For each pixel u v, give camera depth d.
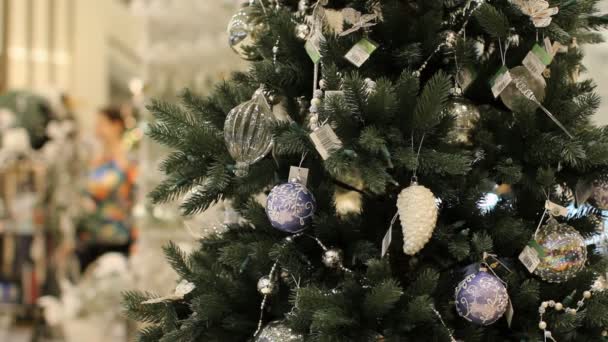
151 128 1.95
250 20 1.98
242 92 1.93
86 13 9.45
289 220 1.80
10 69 8.95
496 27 1.76
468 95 1.93
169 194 1.92
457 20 1.90
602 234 1.98
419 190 1.72
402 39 1.84
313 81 1.90
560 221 1.89
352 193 2.12
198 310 1.83
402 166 1.79
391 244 1.89
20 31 8.98
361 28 1.83
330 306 1.71
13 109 5.89
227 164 1.89
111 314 4.53
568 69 1.90
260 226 1.89
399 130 1.77
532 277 1.86
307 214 1.81
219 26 4.05
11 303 5.75
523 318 1.83
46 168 5.96
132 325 4.51
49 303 4.91
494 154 1.86
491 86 1.82
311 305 1.71
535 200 1.87
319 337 1.69
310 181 1.94
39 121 5.94
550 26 1.79
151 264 3.96
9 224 5.82
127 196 5.41
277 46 1.87
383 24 1.84
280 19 1.85
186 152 1.91
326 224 1.83
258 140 1.82
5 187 5.91
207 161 1.92
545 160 1.80
